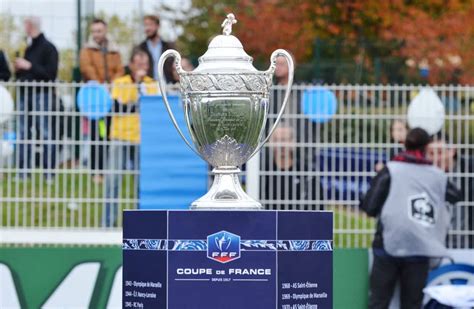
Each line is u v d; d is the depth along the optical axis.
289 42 21.75
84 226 12.23
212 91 6.31
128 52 17.80
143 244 6.07
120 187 12.15
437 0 21.77
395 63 15.30
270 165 12.15
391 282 12.29
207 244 6.00
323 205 12.27
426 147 12.17
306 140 12.19
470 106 12.30
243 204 6.29
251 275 6.01
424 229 12.12
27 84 12.07
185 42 21.33
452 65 20.52
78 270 12.34
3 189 12.15
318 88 12.15
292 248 6.03
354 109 12.22
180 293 6.02
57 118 12.09
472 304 9.95
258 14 21.75
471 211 12.35
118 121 12.08
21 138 12.11
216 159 6.40
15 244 12.59
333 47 17.78
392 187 12.09
